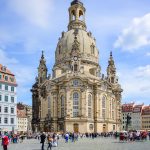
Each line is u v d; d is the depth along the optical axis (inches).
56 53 7239.2
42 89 6569.9
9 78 4950.8
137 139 3533.5
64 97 6082.7
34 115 6983.3
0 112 4690.0
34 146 2669.8
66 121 5851.4
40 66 7229.3
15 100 4987.7
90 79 6269.7
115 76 7278.5
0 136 4190.5
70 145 2773.1
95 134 5157.5
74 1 7544.3
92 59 6963.6
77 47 6505.9
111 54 7426.2
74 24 7381.9
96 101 6220.5
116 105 7003.0
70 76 6082.7
